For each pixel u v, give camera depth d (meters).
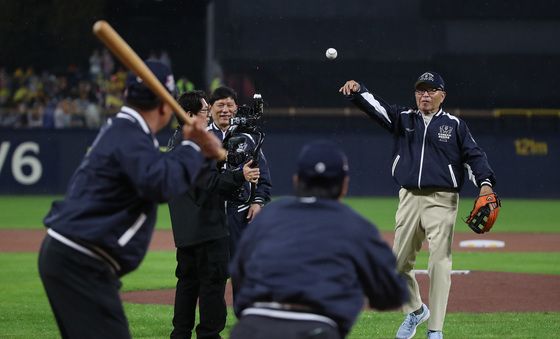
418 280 41.69
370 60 105.12
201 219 25.48
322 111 99.44
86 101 102.75
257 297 14.50
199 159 17.02
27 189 95.88
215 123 28.42
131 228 17.23
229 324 31.36
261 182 28.16
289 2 104.69
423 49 105.06
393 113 28.62
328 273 14.39
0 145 95.50
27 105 103.31
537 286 40.41
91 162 17.06
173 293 38.62
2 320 32.25
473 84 105.56
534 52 104.94
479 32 105.12
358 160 95.19
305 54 105.06
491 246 57.06
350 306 14.41
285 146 95.31
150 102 17.48
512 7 104.69
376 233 14.98
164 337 29.36
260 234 15.00
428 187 27.89
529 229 67.94
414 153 28.08
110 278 17.33
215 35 104.88
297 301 14.30
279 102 105.12
